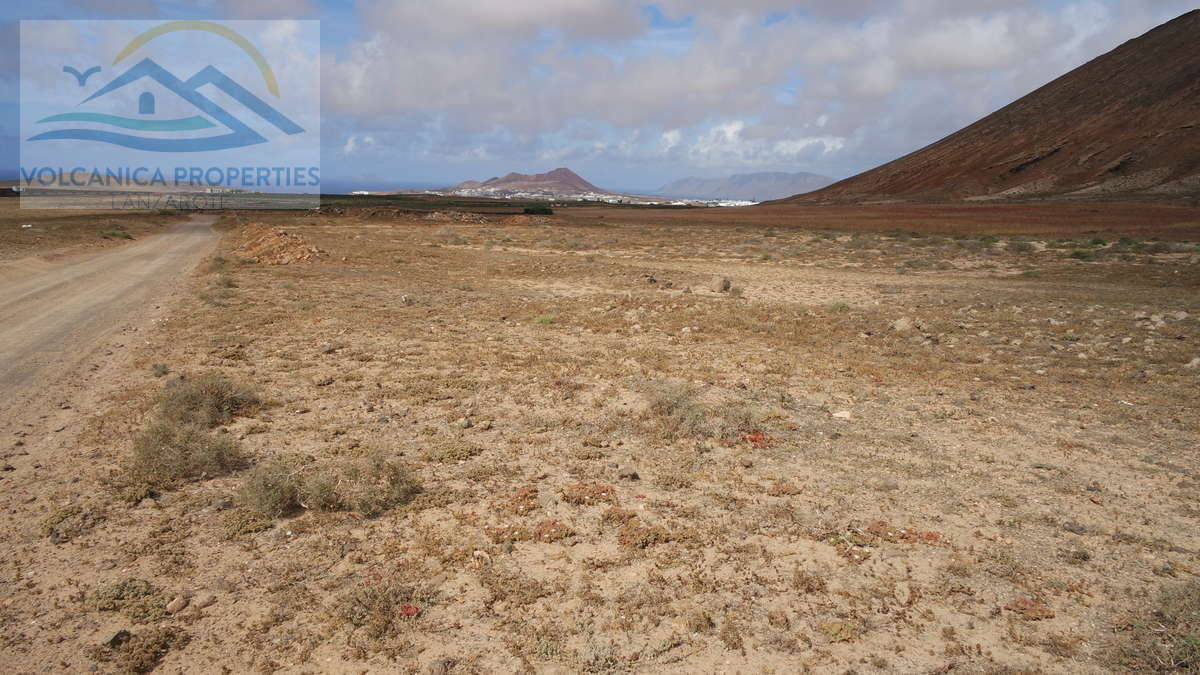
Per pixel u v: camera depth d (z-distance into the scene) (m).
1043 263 29.83
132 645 4.00
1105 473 6.68
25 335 13.34
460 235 51.31
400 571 4.86
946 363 11.36
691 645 4.11
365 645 4.07
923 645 4.12
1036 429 7.99
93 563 4.92
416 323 14.91
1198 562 5.01
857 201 148.00
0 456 6.89
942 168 160.50
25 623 4.22
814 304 18.42
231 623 4.26
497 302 18.55
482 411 8.61
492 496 6.12
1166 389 9.52
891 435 7.81
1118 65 160.00
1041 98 170.62
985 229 56.50
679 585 4.73
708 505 5.97
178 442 6.77
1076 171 123.94
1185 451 7.23
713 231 59.94
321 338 13.09
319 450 7.21
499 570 4.89
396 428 7.95
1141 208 77.25
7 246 32.44
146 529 5.45
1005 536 5.43
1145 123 128.25
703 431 7.76
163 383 9.68
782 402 9.09
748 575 4.87
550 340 13.29
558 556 5.09
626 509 5.87
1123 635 4.18
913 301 19.05
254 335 13.35
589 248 41.78
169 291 20.20
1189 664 3.87
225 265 27.72
